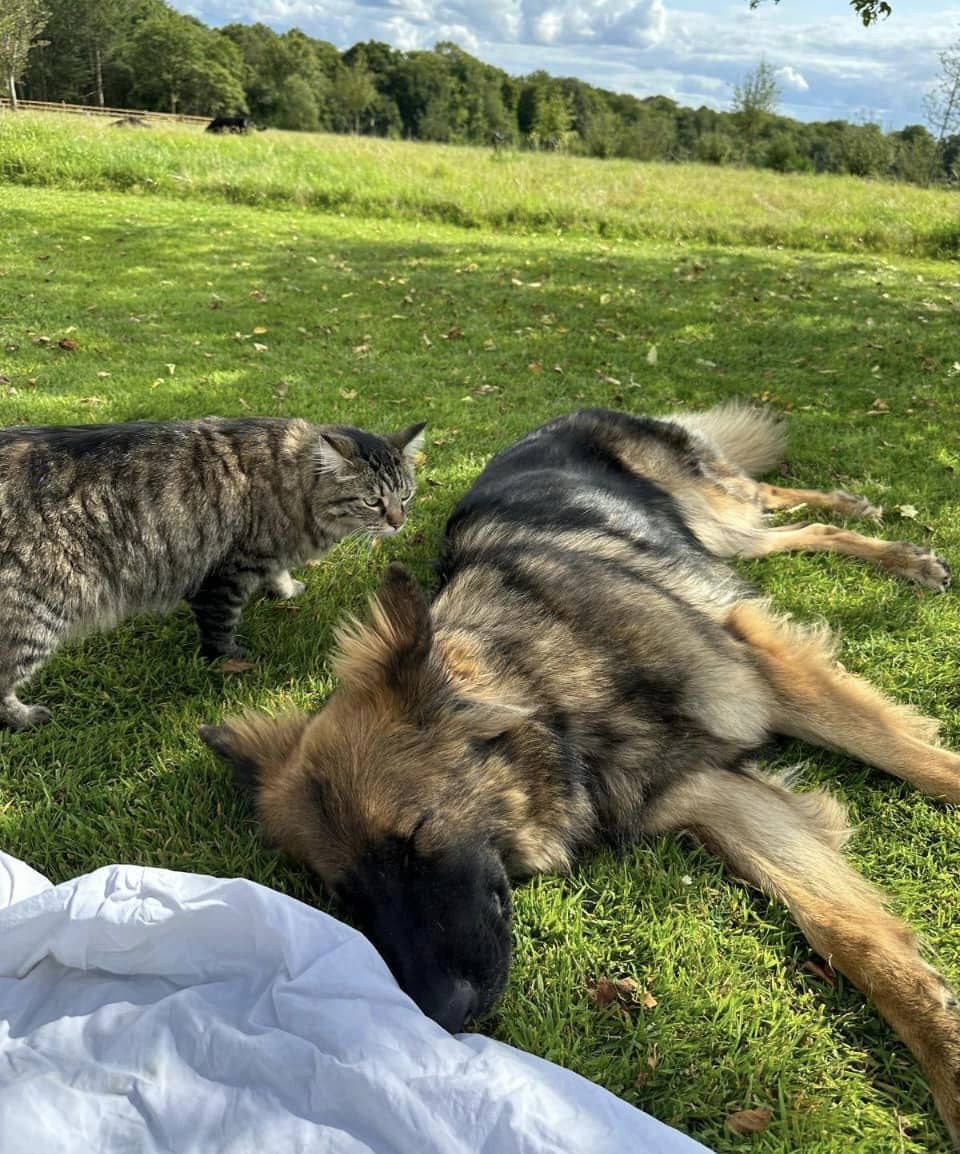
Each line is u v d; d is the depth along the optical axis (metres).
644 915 0.77
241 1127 0.56
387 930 0.67
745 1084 0.65
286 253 3.56
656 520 1.09
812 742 0.91
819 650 0.96
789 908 0.75
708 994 0.70
